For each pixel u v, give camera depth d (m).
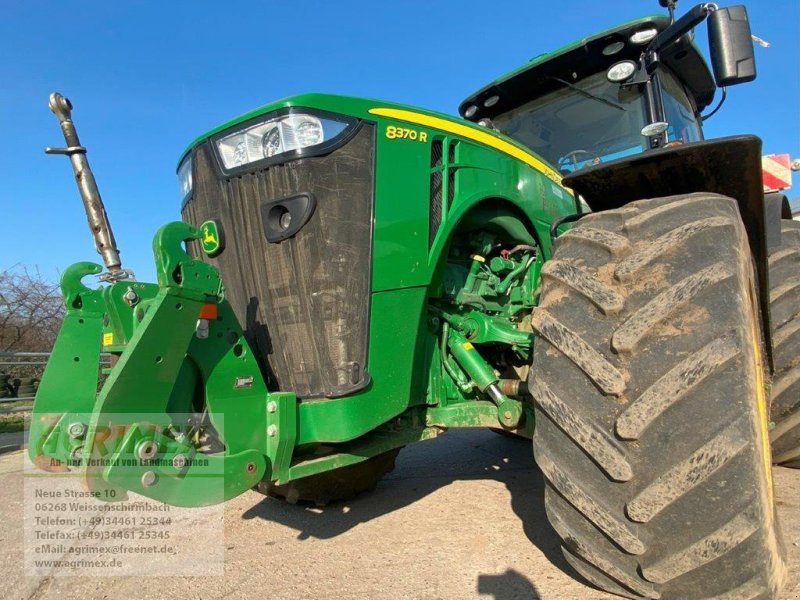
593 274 1.73
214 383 1.86
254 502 3.10
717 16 2.20
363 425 2.01
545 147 3.63
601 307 1.65
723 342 1.50
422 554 2.28
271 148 2.07
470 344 2.53
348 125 2.07
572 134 3.53
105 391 1.59
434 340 2.45
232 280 2.25
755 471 1.45
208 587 2.11
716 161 1.95
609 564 1.60
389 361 2.09
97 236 1.99
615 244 1.74
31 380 8.75
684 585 1.51
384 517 2.75
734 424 1.46
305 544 2.47
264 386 1.98
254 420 1.93
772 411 2.83
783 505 2.55
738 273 1.59
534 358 1.78
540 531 2.45
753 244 2.20
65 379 2.10
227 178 2.20
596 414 1.60
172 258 1.71
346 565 2.23
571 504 1.64
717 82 2.21
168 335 1.70
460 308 2.56
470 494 3.04
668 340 1.55
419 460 3.94
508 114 3.81
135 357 1.63
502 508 2.79
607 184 2.17
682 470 1.47
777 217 2.75
